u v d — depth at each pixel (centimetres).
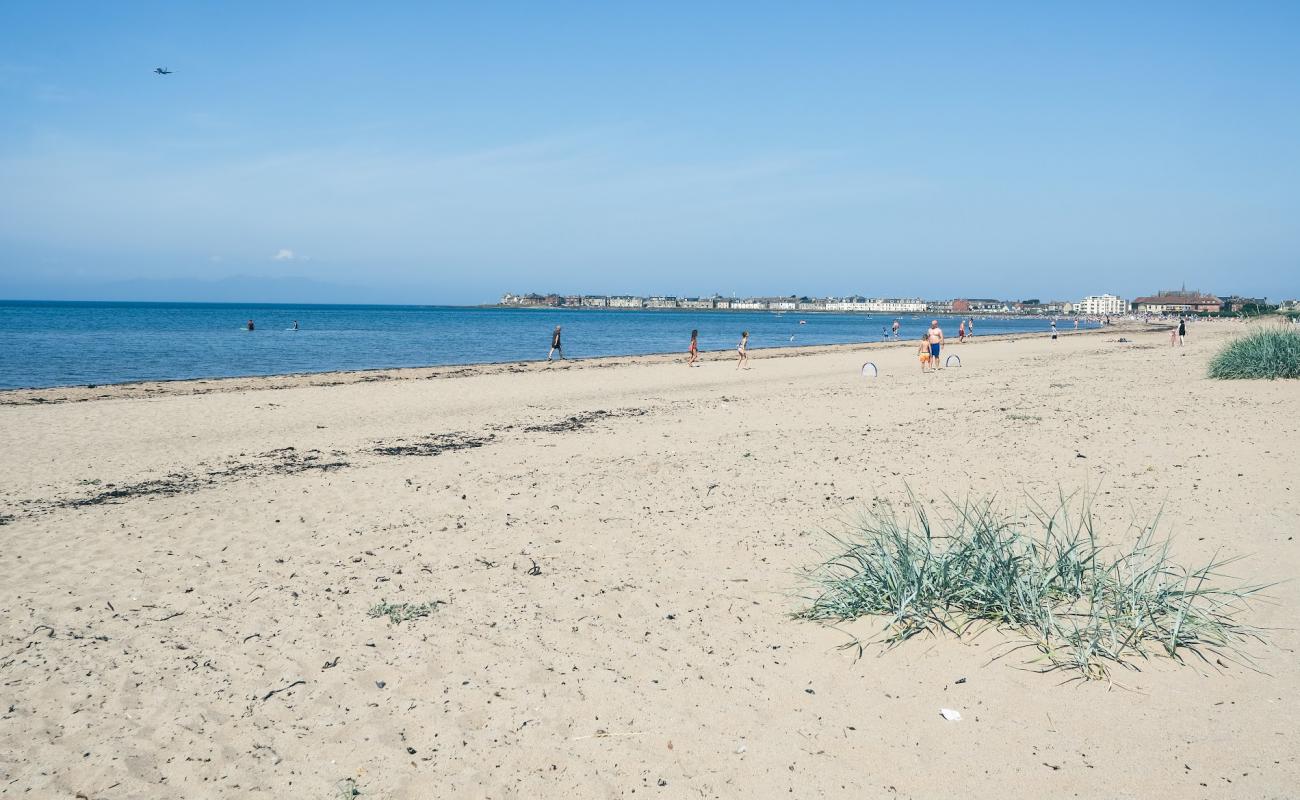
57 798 404
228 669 555
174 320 12112
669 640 580
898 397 2081
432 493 1108
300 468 1339
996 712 454
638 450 1401
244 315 16638
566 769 421
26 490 1189
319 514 1008
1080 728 433
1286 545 689
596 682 518
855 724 452
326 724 476
